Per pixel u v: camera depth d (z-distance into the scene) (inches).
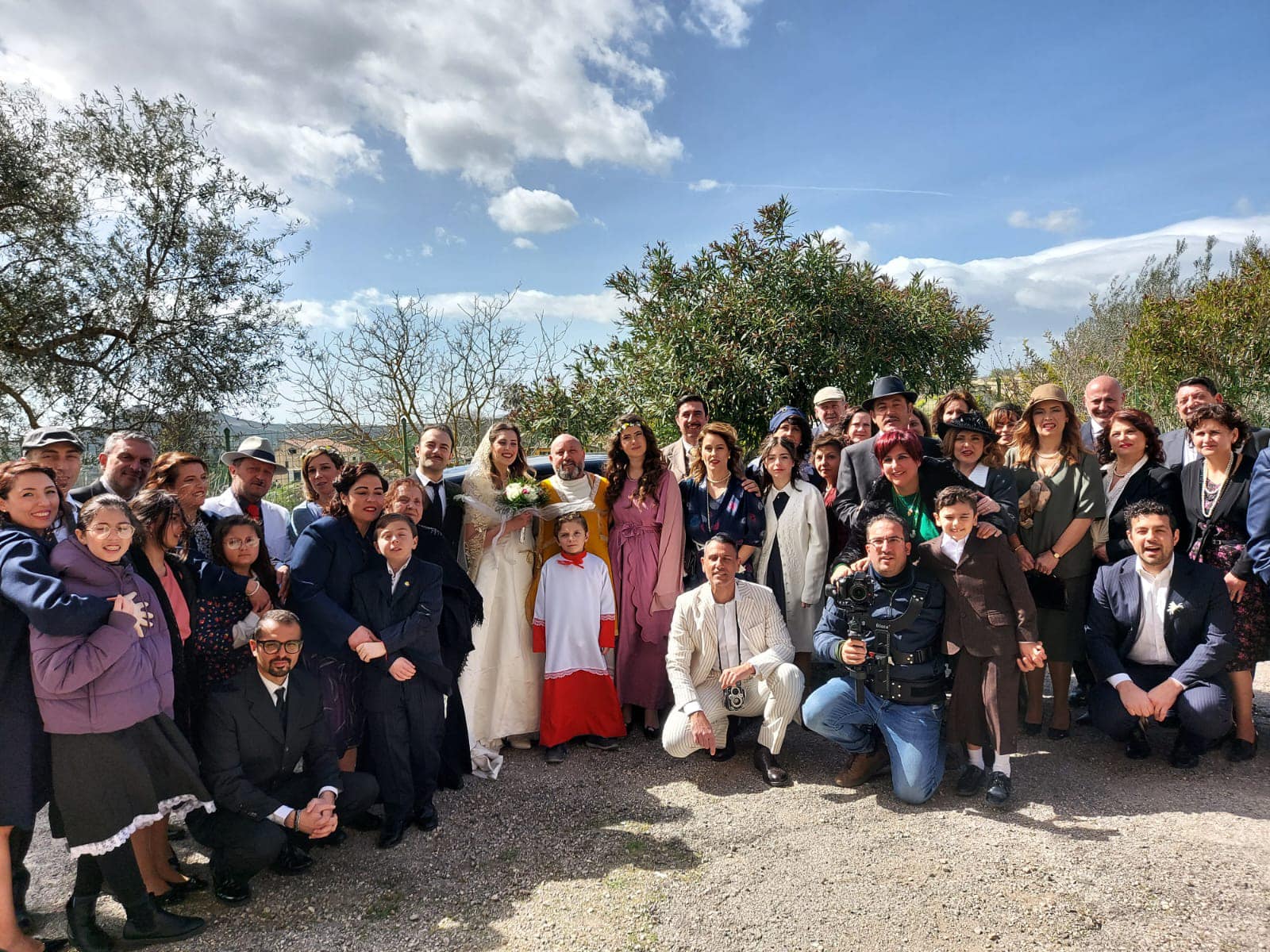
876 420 212.5
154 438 431.5
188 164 447.2
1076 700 203.6
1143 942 105.8
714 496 195.0
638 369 358.6
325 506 187.3
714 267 365.7
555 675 177.3
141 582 116.2
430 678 147.9
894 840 135.5
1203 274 512.7
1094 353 505.4
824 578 191.3
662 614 186.5
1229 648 153.9
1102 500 171.9
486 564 182.1
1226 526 166.9
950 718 154.6
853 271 368.8
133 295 429.7
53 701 105.3
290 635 124.6
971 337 405.4
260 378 459.8
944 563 153.9
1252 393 374.6
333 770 133.4
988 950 105.6
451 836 142.7
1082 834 134.4
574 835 141.7
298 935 114.4
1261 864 122.5
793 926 112.5
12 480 111.8
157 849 124.7
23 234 415.8
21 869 116.8
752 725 194.5
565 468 190.2
